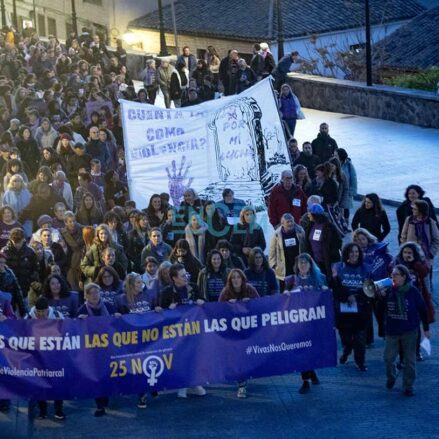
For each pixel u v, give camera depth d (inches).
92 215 784.3
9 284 622.8
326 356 600.4
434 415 575.5
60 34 2464.3
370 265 651.5
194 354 587.5
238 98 846.5
